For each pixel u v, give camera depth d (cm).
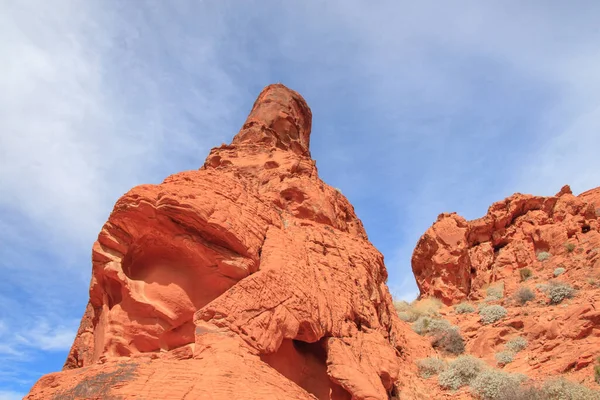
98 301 1592
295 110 3622
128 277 1512
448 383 2209
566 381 1936
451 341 2742
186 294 1532
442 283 4088
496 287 3744
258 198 2020
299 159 2827
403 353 2411
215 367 1299
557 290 2961
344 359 1714
